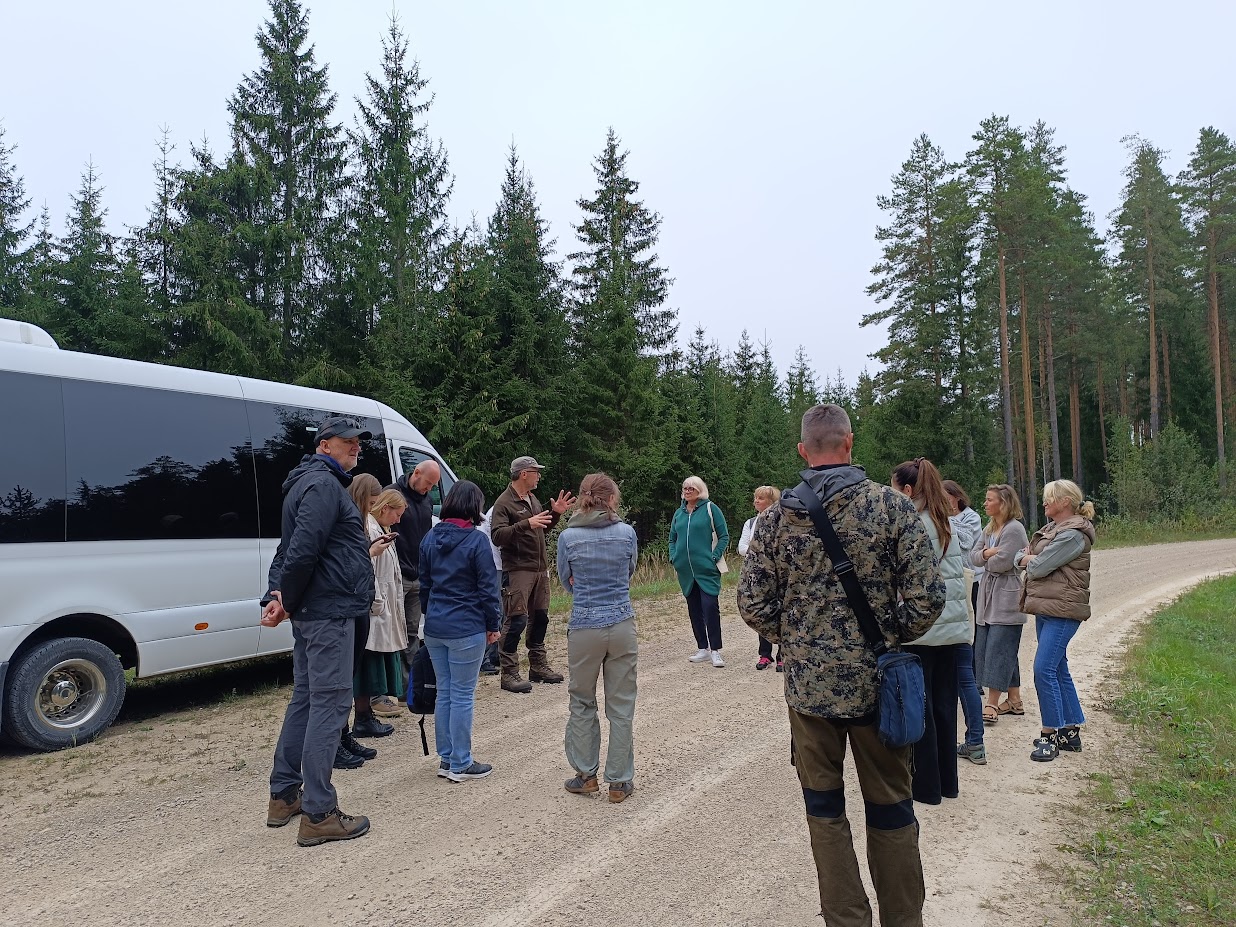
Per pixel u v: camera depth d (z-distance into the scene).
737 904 3.44
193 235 21.64
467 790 4.80
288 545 4.21
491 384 21.33
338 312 24.38
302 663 4.33
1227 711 6.37
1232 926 3.22
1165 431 39.47
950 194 34.97
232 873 3.74
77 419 5.96
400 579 6.23
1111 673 7.91
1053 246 36.69
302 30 25.02
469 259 24.94
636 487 23.53
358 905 3.43
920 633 2.78
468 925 3.27
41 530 5.66
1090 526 5.40
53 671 5.68
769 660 8.02
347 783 4.94
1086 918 3.31
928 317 35.88
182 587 6.50
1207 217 41.50
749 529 8.26
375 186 25.45
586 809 4.50
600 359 24.34
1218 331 41.47
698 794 4.73
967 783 4.94
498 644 7.45
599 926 3.26
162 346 22.42
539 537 7.36
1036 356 44.03
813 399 51.97
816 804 2.88
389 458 8.73
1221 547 28.12
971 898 3.49
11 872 3.77
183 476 6.61
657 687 7.29
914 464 4.68
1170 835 4.09
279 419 7.53
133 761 5.43
